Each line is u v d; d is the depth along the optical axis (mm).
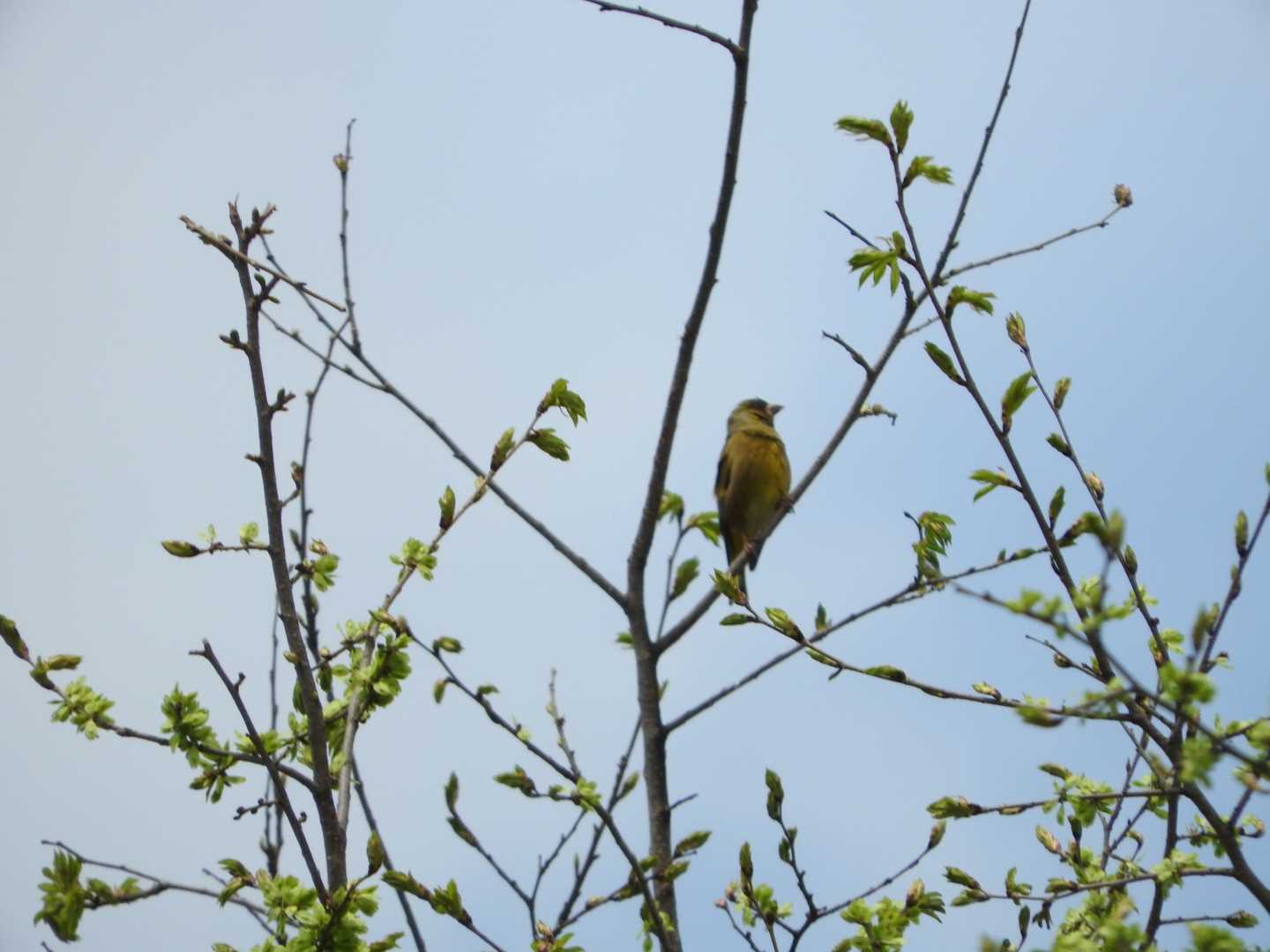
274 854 10000
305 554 10414
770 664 9734
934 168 9758
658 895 9195
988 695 9148
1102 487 9266
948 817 9141
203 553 9086
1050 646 8953
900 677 9125
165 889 8156
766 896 8938
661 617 11297
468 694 9398
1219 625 8367
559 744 10172
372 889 8281
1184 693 6578
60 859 8070
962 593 6590
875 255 9797
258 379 9211
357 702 9352
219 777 8609
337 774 9242
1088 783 9055
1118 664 6539
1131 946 6562
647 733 10125
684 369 10508
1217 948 6371
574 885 9289
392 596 9680
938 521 9445
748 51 10078
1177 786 8273
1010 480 9227
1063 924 8922
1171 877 8445
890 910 8516
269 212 9633
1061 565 8820
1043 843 9672
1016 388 9359
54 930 7898
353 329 10828
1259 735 7332
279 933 8242
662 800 9883
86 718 8438
